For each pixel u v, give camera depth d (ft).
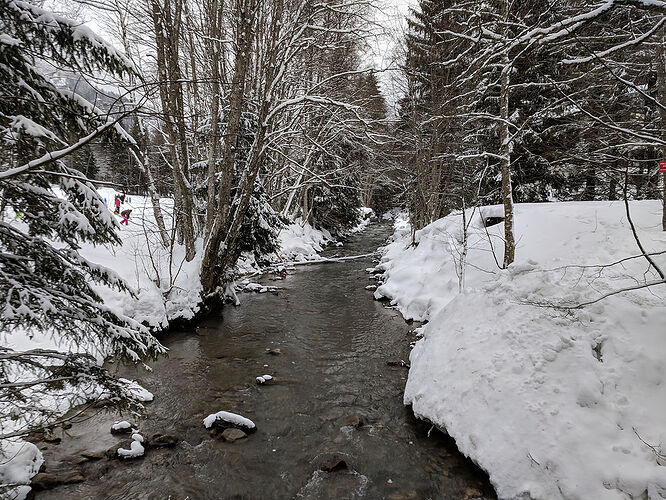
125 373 23.25
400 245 61.52
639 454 11.00
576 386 13.02
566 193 49.55
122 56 10.50
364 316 35.83
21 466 13.64
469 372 16.05
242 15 30.76
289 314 36.50
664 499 9.89
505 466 12.60
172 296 31.40
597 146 24.04
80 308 11.51
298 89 56.49
